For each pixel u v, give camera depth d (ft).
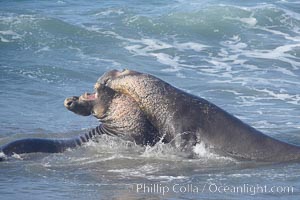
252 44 308.60
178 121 152.46
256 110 206.80
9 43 287.89
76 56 274.98
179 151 152.56
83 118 196.24
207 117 153.28
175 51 289.74
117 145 159.94
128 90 154.71
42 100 215.51
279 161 150.82
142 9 351.67
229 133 152.46
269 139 153.38
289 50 296.51
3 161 151.12
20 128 181.27
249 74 255.91
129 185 135.23
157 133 156.56
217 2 369.09
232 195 129.18
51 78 241.76
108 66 262.06
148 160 151.53
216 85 236.63
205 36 319.06
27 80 236.63
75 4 363.35
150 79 154.81
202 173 143.33
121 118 156.76
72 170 145.69
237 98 221.66
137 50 288.10
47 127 183.83
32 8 349.61
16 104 208.44
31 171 144.56
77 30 305.53
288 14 351.67
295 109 209.26
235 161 150.82
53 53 277.85
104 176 141.49
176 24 326.24
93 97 157.79
